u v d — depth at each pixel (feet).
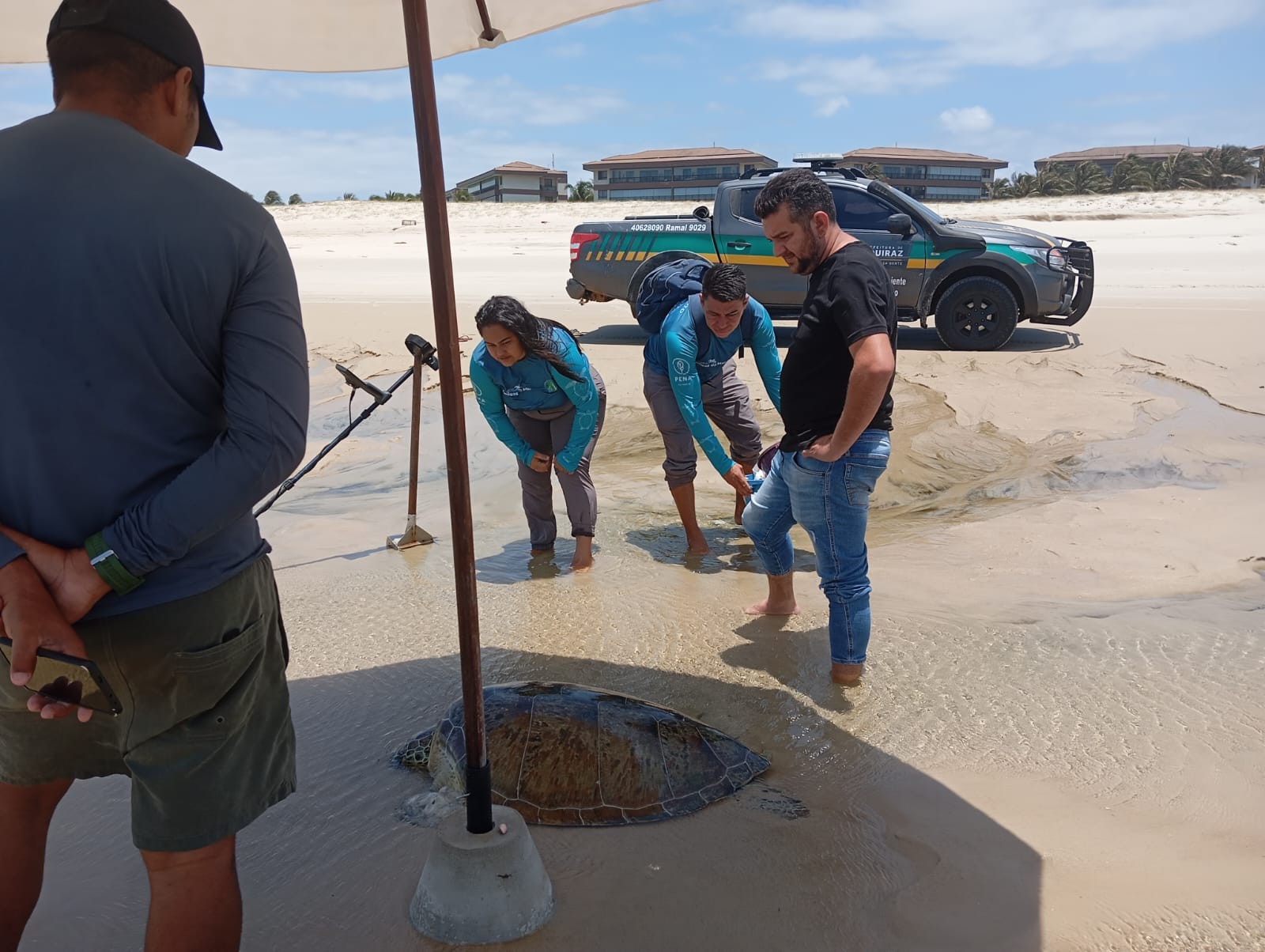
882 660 12.61
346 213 142.51
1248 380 26.43
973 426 24.50
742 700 11.63
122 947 7.42
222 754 5.83
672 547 18.37
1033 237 31.86
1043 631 13.23
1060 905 7.59
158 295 5.10
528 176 313.94
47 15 8.61
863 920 7.52
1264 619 13.24
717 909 7.68
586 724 9.53
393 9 9.15
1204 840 8.43
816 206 10.86
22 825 6.20
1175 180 197.47
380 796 9.59
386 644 13.79
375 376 30.68
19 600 5.05
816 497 11.50
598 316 40.52
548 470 17.28
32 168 5.09
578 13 9.11
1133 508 18.31
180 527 5.15
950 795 9.38
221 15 9.12
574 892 7.93
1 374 5.08
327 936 7.45
